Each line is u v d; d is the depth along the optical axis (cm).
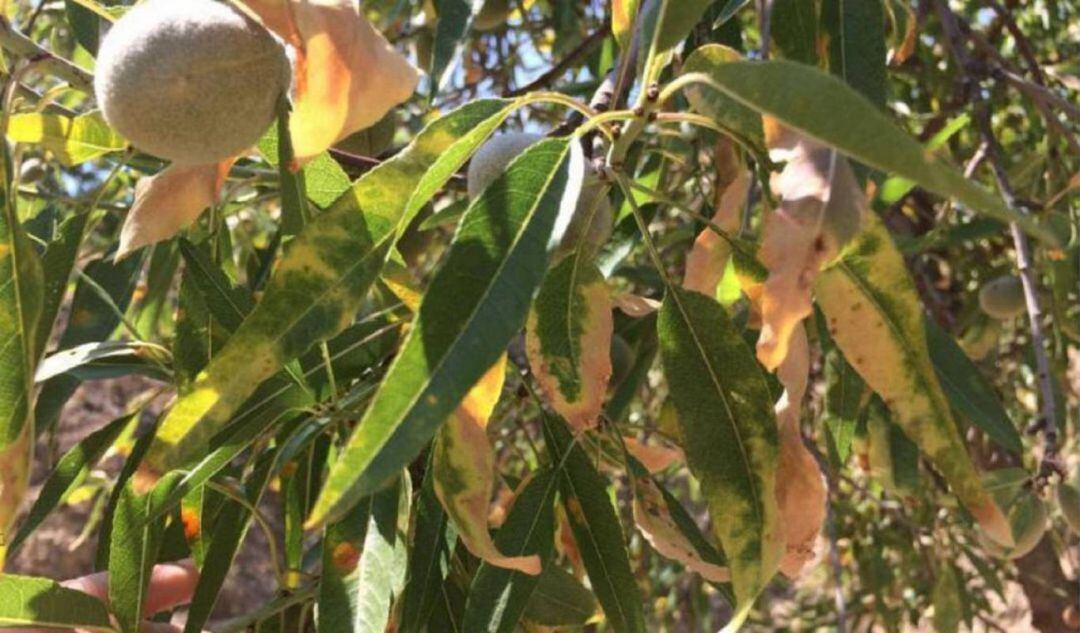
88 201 31
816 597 84
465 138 17
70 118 21
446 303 14
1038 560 65
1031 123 53
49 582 22
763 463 19
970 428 59
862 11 23
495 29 53
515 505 23
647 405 57
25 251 16
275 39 18
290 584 27
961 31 40
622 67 20
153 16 17
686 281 21
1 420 16
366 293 18
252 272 36
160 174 20
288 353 17
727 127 18
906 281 18
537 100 18
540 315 20
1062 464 33
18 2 40
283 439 26
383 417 13
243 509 25
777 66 13
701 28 31
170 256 37
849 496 67
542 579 26
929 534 57
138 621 23
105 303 30
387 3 49
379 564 22
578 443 23
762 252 16
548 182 16
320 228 17
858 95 13
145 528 23
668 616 67
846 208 16
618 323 34
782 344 16
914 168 12
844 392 32
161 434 17
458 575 26
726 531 19
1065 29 66
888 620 61
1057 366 53
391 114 30
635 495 23
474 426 19
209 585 24
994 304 45
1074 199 39
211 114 17
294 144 16
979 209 12
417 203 17
